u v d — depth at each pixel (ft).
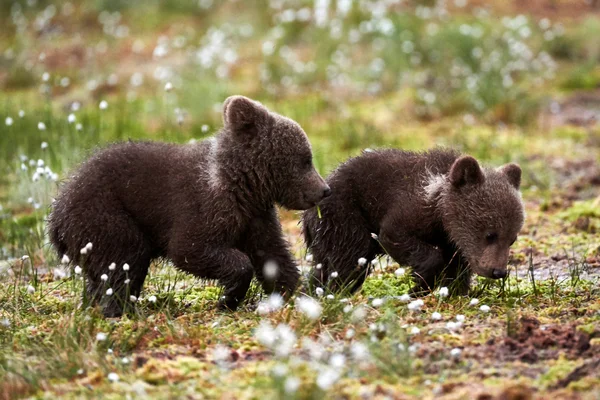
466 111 81.05
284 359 29.63
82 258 38.04
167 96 79.36
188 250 37.47
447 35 91.50
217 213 37.42
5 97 87.10
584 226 52.65
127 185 38.45
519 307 36.81
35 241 50.93
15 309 37.96
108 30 104.42
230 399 27.09
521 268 45.68
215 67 88.74
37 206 49.29
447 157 40.86
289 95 86.43
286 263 39.99
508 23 94.32
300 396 26.17
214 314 37.04
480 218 37.73
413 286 40.81
